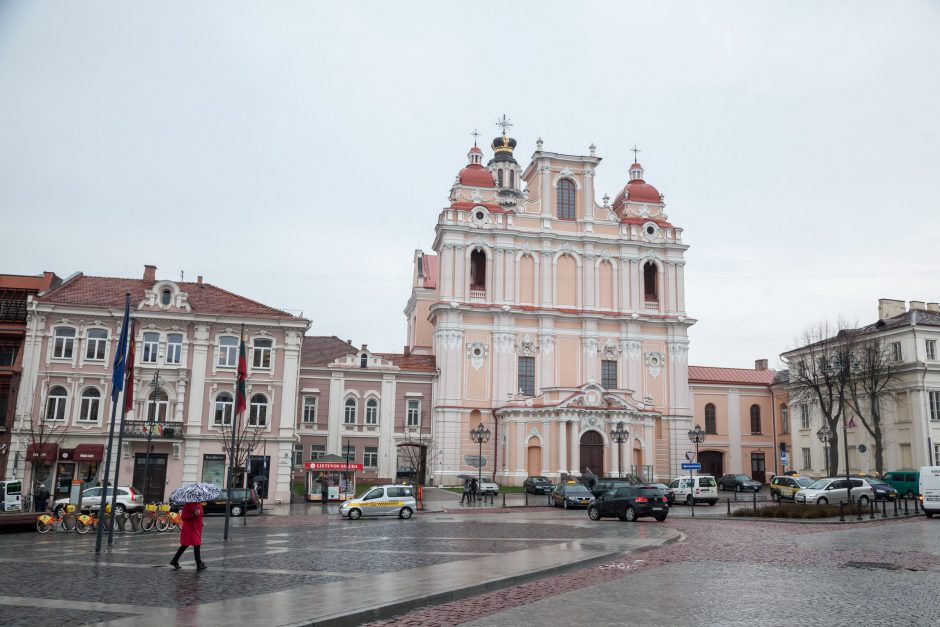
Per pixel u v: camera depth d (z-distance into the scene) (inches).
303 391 2933.1
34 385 2098.9
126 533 1300.4
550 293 3169.3
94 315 2162.9
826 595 615.5
